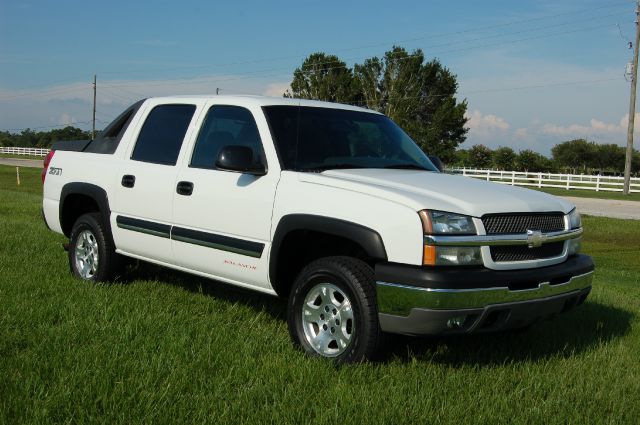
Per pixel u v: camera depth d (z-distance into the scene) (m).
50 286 6.16
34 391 3.64
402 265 4.04
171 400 3.61
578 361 4.62
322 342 4.46
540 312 4.36
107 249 6.27
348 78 61.97
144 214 5.80
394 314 4.04
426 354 4.61
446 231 4.01
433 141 54.62
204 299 5.95
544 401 3.83
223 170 5.04
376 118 5.80
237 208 4.95
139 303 5.60
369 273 4.24
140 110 6.26
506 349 4.90
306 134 5.06
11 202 16.45
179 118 5.81
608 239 15.13
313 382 3.94
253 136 5.08
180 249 5.45
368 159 5.16
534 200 4.60
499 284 4.07
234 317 5.39
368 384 3.95
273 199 4.71
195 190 5.29
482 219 4.16
